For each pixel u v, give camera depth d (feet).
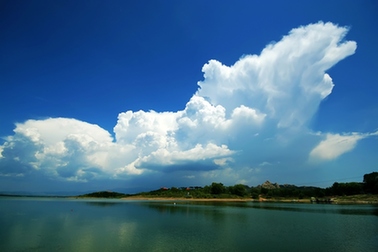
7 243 143.54
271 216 304.09
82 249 132.98
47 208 405.80
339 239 164.45
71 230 189.06
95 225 217.15
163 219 267.18
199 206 490.49
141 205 514.68
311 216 304.30
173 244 147.33
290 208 447.42
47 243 144.77
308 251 134.92
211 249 137.08
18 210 358.64
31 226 205.16
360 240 161.58
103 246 139.85
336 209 421.18
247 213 343.87
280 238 167.43
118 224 225.35
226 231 192.95
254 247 142.41
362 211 377.71
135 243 148.36
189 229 200.95
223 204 574.15
